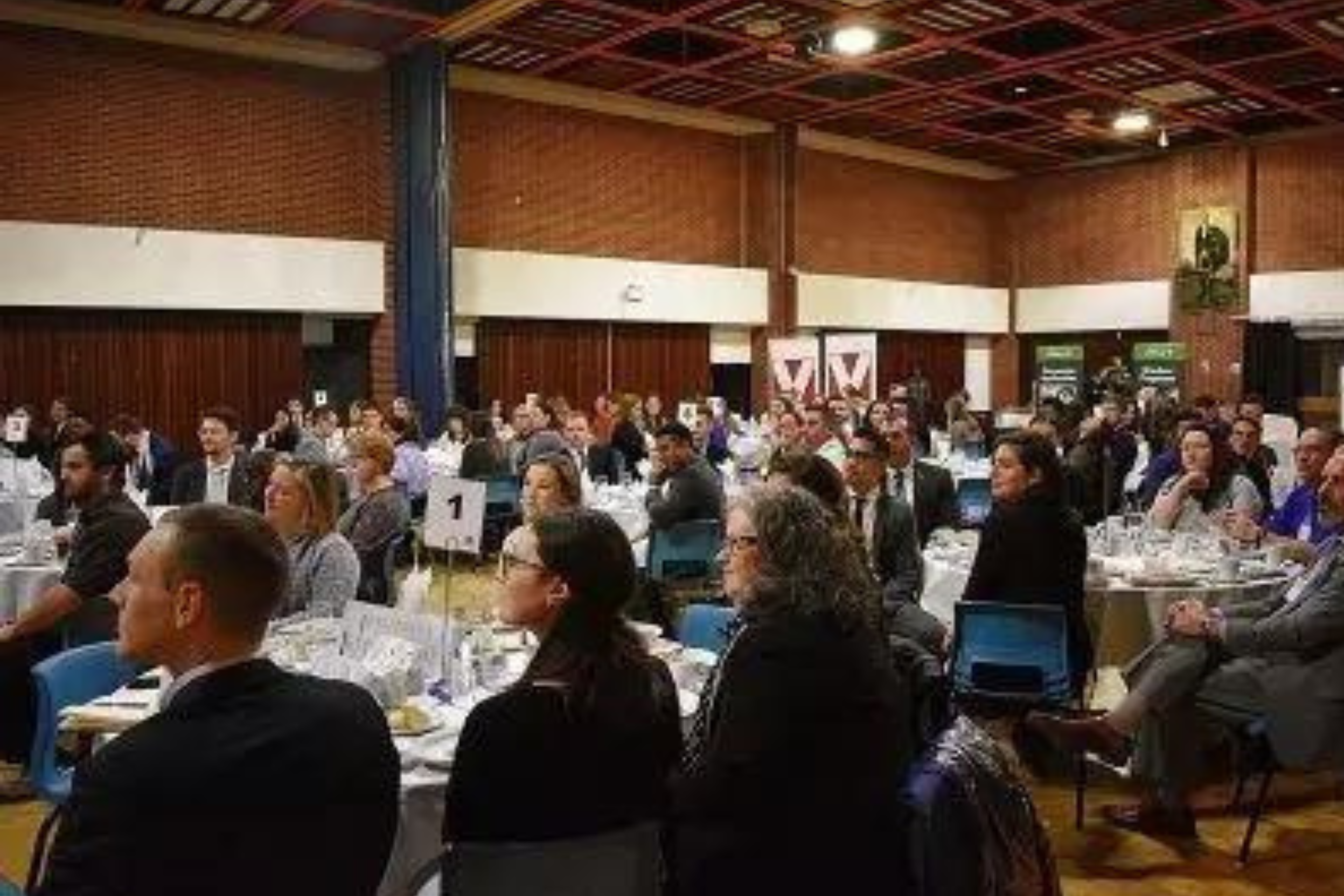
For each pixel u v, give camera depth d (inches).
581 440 428.5
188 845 65.1
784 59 531.5
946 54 519.8
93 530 181.9
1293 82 564.4
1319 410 657.6
